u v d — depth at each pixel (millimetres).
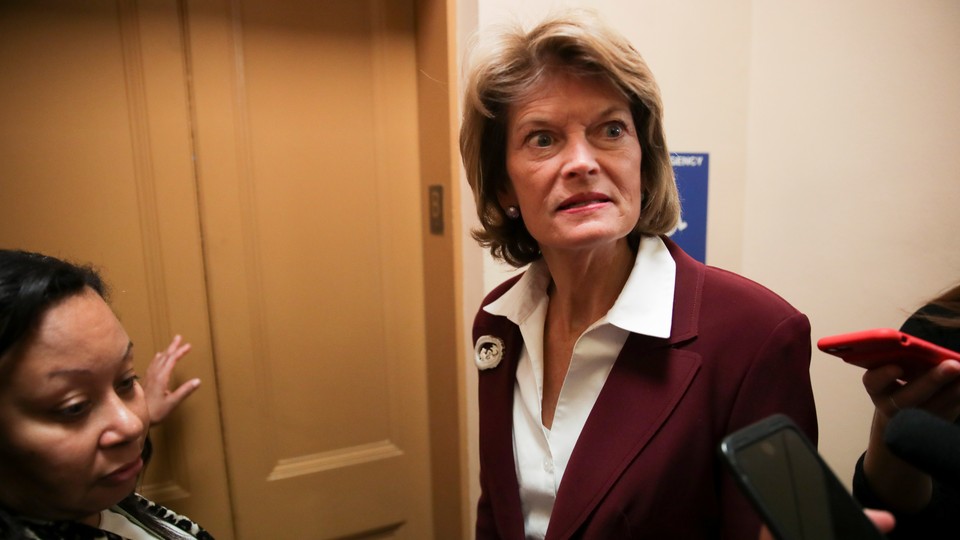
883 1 1067
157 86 1057
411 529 1385
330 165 1194
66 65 1001
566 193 536
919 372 427
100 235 1054
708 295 571
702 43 1254
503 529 684
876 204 1114
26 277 443
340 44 1172
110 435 473
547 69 532
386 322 1293
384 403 1318
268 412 1214
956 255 1006
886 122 1084
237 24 1093
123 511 614
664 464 531
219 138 1106
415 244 1291
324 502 1289
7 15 958
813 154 1215
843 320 1196
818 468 320
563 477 583
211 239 1124
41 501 468
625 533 543
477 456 1238
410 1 1208
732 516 524
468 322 1183
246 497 1216
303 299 1211
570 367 624
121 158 1051
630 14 1162
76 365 448
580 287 648
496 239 744
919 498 500
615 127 544
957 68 980
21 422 438
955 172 997
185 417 1145
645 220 625
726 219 1351
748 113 1338
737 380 526
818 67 1186
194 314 1131
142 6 1030
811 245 1239
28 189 1001
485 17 1021
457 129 1109
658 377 557
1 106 971
